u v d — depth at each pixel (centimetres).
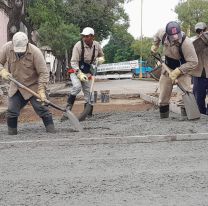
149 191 454
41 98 828
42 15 2189
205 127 832
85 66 1044
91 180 497
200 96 1020
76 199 435
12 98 830
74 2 4219
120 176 510
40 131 869
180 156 606
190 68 909
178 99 977
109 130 844
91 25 4534
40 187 475
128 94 1914
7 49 823
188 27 4266
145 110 1293
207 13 4566
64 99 1948
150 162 575
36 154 645
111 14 4572
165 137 734
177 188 462
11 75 833
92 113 1170
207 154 617
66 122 1005
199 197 432
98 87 3020
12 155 643
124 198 434
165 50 936
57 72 4819
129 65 7050
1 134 842
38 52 820
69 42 3456
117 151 654
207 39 978
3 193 459
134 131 810
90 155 629
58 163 582
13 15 1894
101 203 422
